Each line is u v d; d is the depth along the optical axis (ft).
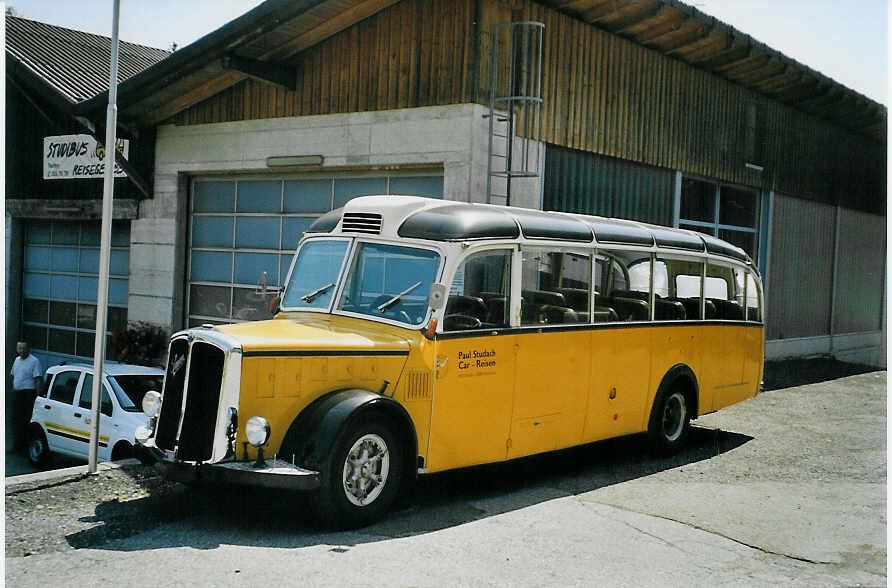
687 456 32.89
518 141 42.47
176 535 21.44
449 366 24.26
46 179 60.29
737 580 19.33
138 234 54.85
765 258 64.49
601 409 29.58
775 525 23.71
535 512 24.43
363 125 44.60
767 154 63.41
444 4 41.93
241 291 50.88
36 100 60.03
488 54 41.52
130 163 54.65
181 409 22.08
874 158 80.12
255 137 49.01
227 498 25.00
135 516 23.07
